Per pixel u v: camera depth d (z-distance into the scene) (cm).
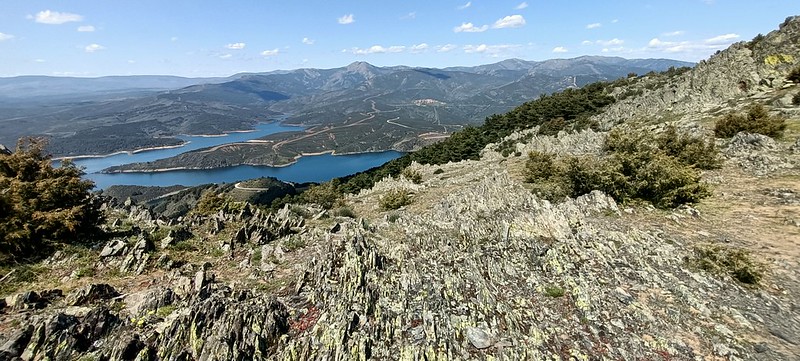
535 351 1006
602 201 2161
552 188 2633
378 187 5591
